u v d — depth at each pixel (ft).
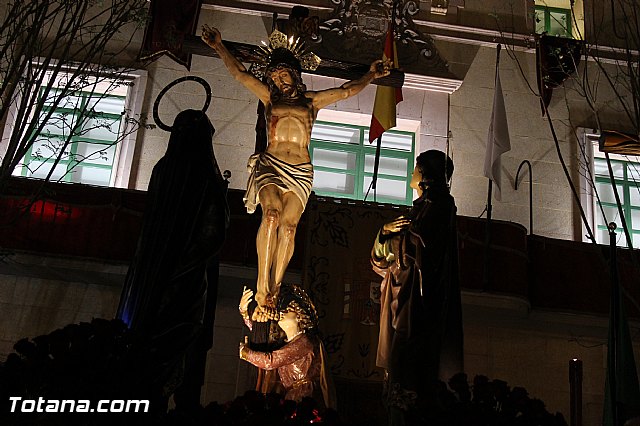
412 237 30.58
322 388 30.45
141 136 53.67
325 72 33.91
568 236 53.93
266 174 31.22
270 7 58.08
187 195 25.80
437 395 23.68
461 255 47.91
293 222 31.07
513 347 50.37
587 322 48.73
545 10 61.57
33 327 48.57
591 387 49.55
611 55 57.72
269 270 30.66
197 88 55.52
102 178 53.52
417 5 58.49
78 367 20.36
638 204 55.93
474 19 59.11
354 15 57.00
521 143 56.03
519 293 47.57
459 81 56.39
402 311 29.71
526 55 58.70
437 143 55.67
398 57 57.00
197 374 26.09
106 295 49.52
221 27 57.36
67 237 46.88
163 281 24.47
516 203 54.34
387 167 56.03
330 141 56.34
